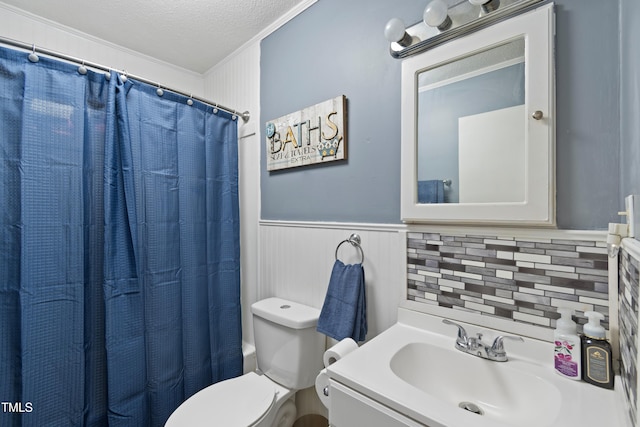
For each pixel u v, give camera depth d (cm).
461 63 98
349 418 75
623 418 59
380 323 120
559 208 82
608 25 75
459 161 98
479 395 85
